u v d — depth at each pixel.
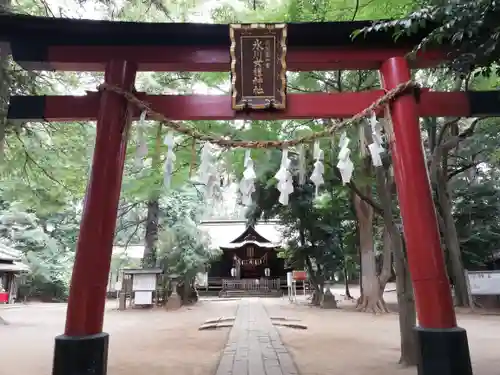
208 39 5.55
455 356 4.38
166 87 10.56
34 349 8.81
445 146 12.18
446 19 4.29
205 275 26.80
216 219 41.72
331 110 5.45
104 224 4.86
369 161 10.80
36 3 8.72
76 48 5.56
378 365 6.84
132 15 9.18
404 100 5.20
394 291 28.72
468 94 5.47
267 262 37.72
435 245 4.77
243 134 9.70
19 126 8.93
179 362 7.32
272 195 19.20
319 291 20.11
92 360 4.40
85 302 4.61
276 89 5.35
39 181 12.44
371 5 7.86
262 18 9.09
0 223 26.69
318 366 6.79
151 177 10.73
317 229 19.50
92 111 5.39
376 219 19.20
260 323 12.73
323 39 5.52
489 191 18.73
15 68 8.92
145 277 19.98
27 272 26.41
